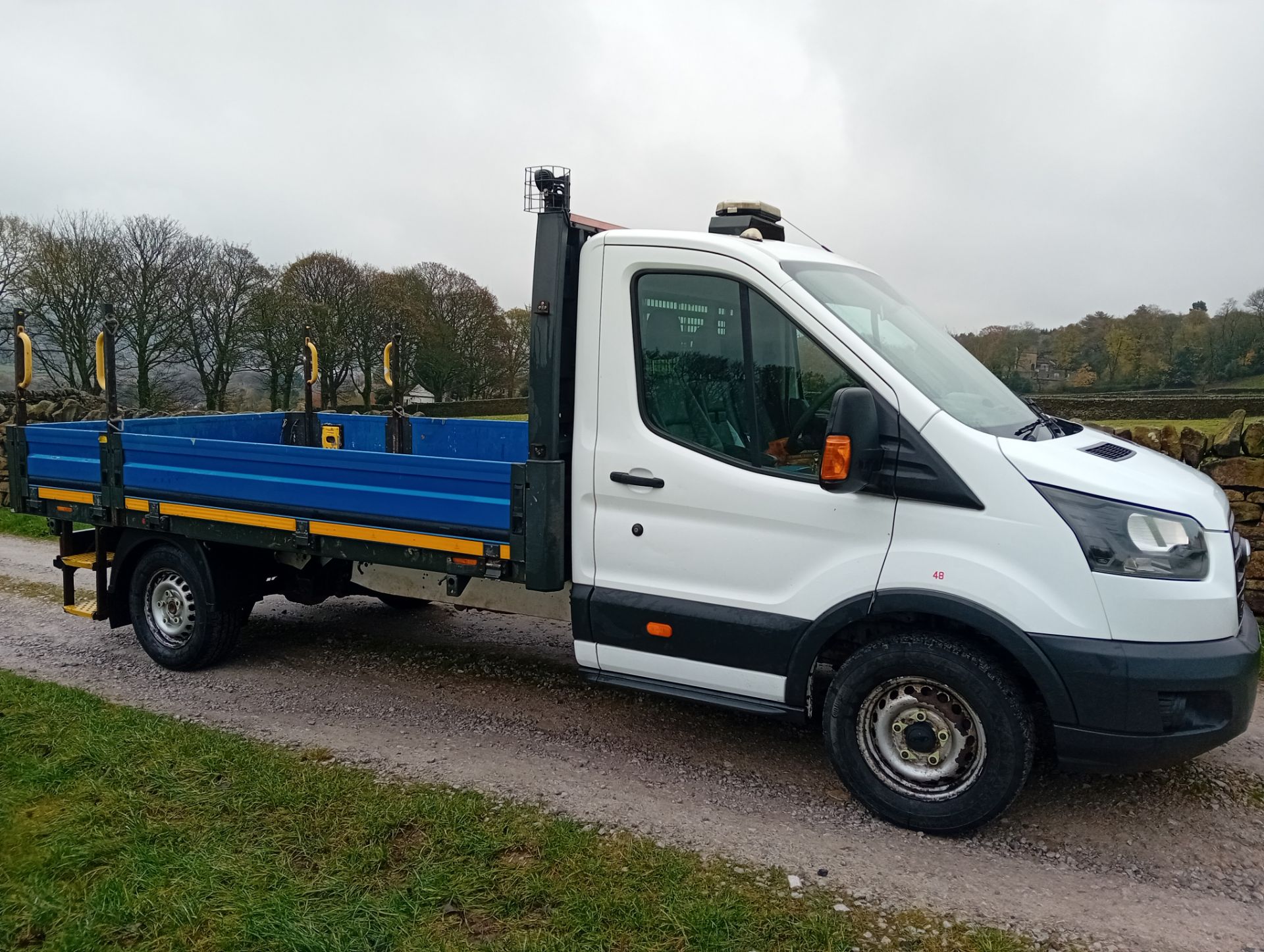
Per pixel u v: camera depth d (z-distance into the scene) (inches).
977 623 142.3
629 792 167.9
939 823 150.9
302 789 161.0
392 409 283.3
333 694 219.0
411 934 122.0
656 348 166.6
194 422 268.8
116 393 231.8
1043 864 145.0
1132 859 146.9
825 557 154.4
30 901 128.5
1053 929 127.6
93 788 160.4
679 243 163.3
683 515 165.3
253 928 121.5
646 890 133.2
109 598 241.9
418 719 203.5
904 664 150.7
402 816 152.2
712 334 161.8
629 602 170.9
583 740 192.7
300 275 1411.2
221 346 1251.2
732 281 160.2
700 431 163.8
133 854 139.4
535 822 153.4
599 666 178.5
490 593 202.7
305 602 241.1
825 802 165.6
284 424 301.1
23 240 1154.0
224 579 227.5
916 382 149.9
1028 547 140.1
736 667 163.8
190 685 224.5
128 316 1142.3
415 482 187.3
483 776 173.6
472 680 229.3
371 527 194.4
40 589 326.0
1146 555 137.4
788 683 159.8
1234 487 269.6
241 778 165.6
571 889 132.8
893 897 134.7
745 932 124.0
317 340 1280.8
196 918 124.6
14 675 221.0
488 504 178.7
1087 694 138.0
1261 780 173.8
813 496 153.8
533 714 206.8
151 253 1194.0
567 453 177.2
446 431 274.2
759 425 158.9
